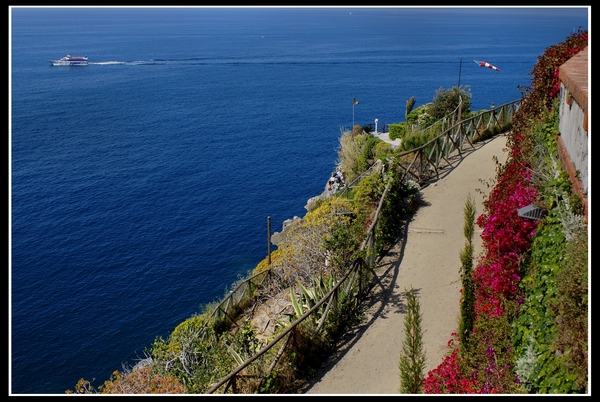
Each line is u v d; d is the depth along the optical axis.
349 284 9.71
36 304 31.14
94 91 105.00
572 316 5.66
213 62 147.75
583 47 10.79
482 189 13.66
